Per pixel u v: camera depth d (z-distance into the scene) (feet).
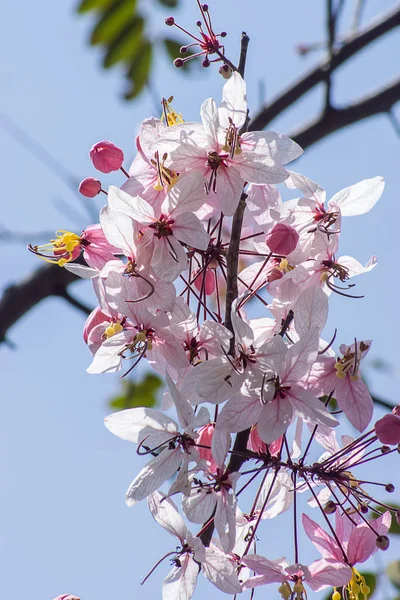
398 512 3.66
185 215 3.64
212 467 3.62
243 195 3.66
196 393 3.62
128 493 3.61
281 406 3.60
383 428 3.63
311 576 3.61
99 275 3.67
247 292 3.65
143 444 3.64
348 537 3.68
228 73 3.69
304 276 3.69
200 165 3.67
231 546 3.58
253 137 3.67
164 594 3.63
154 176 3.69
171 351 3.66
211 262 3.68
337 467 3.65
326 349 3.64
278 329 3.68
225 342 3.60
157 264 3.63
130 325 3.68
